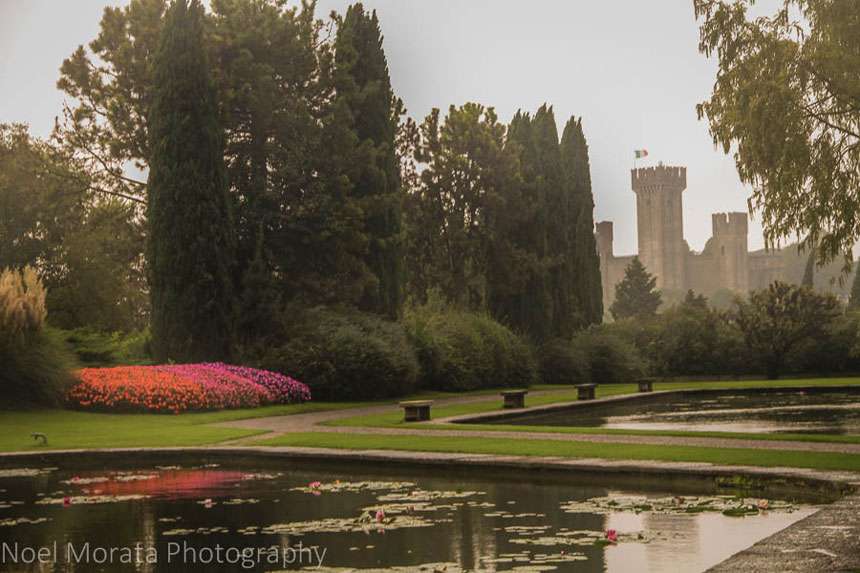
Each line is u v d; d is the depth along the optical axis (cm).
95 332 3328
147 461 1535
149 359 3297
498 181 4656
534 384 4338
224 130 3384
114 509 1012
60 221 3672
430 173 4681
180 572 717
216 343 2966
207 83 3053
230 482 1241
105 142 3712
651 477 1164
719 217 16912
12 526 914
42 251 3500
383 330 3347
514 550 758
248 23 3603
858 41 1596
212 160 3030
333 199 3594
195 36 3045
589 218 5538
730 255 16700
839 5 1619
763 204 1664
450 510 966
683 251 17238
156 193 2998
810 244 1655
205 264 2964
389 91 3994
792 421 2123
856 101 1595
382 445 1549
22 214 3550
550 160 4988
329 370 3025
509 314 4725
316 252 3588
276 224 3500
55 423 2070
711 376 5303
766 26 1675
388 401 3098
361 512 967
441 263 4716
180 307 2941
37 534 873
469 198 4669
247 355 3052
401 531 853
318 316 3281
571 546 769
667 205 17138
